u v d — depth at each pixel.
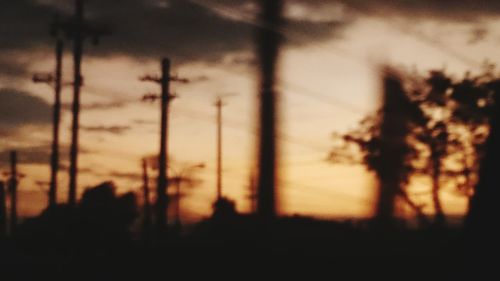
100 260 25.42
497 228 8.27
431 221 25.70
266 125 13.81
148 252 23.98
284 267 19.66
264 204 16.30
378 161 23.23
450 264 8.77
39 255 29.70
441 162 28.17
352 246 20.41
